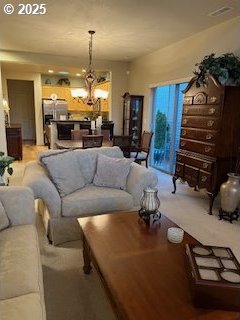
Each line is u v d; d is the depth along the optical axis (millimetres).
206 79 3326
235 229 2932
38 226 2787
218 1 2980
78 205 2406
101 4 3123
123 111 6891
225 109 3129
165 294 1189
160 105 5738
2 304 1107
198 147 3527
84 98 5840
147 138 5070
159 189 4352
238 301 1085
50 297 1764
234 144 3271
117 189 2727
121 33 4273
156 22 3715
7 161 2504
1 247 1519
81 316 1617
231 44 3543
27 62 5898
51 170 2469
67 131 6434
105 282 1309
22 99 10227
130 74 6805
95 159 2961
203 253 1328
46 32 4266
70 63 6273
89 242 1653
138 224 1915
